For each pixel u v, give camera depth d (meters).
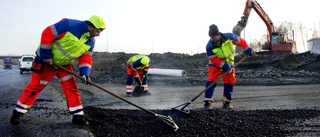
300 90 10.76
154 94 10.48
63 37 4.25
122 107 7.32
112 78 19.48
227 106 6.74
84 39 4.36
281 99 8.31
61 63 4.40
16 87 11.12
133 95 9.81
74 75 4.37
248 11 23.34
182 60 32.44
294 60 23.06
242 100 8.25
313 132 4.43
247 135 4.27
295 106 6.96
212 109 6.17
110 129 4.32
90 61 4.61
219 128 4.57
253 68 24.38
